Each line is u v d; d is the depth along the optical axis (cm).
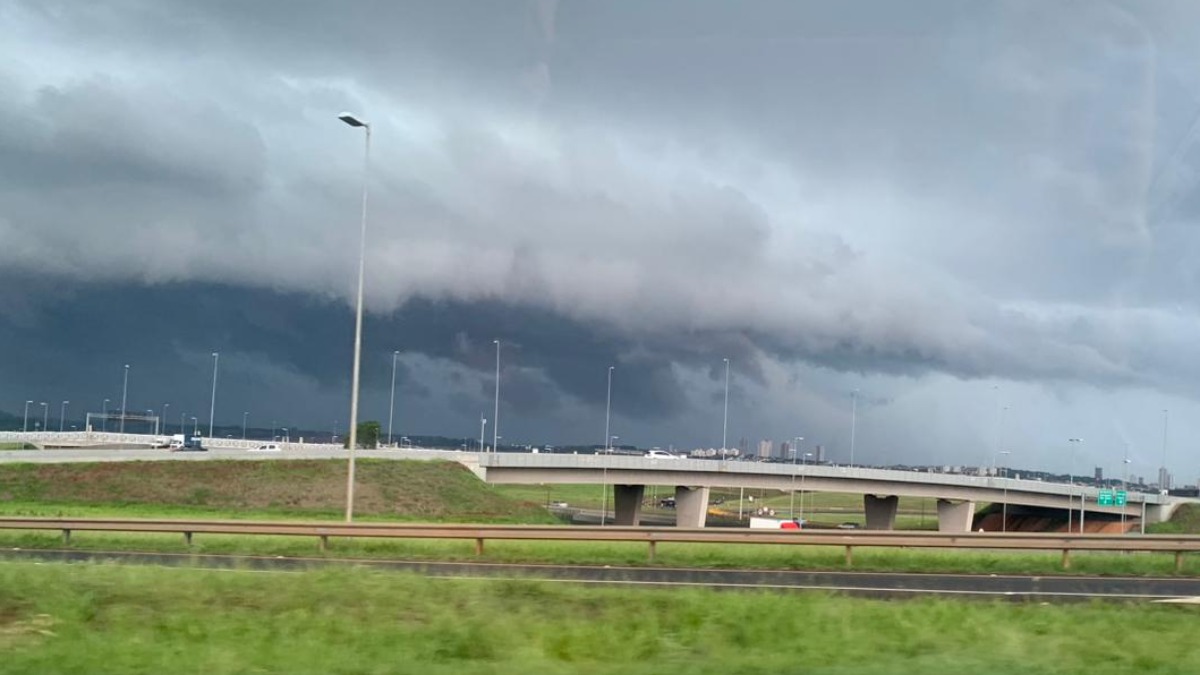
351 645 1233
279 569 2291
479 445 12206
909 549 3062
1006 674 1080
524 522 6234
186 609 1484
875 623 1432
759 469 9400
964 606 1662
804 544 2648
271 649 1181
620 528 2727
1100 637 1367
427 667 1094
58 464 6041
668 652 1207
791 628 1366
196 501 5931
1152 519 9744
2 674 1037
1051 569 2573
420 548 2877
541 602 1596
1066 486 9788
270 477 6550
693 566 2542
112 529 3023
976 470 12512
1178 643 1318
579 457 8756
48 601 1474
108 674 1043
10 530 3484
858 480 9562
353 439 3644
